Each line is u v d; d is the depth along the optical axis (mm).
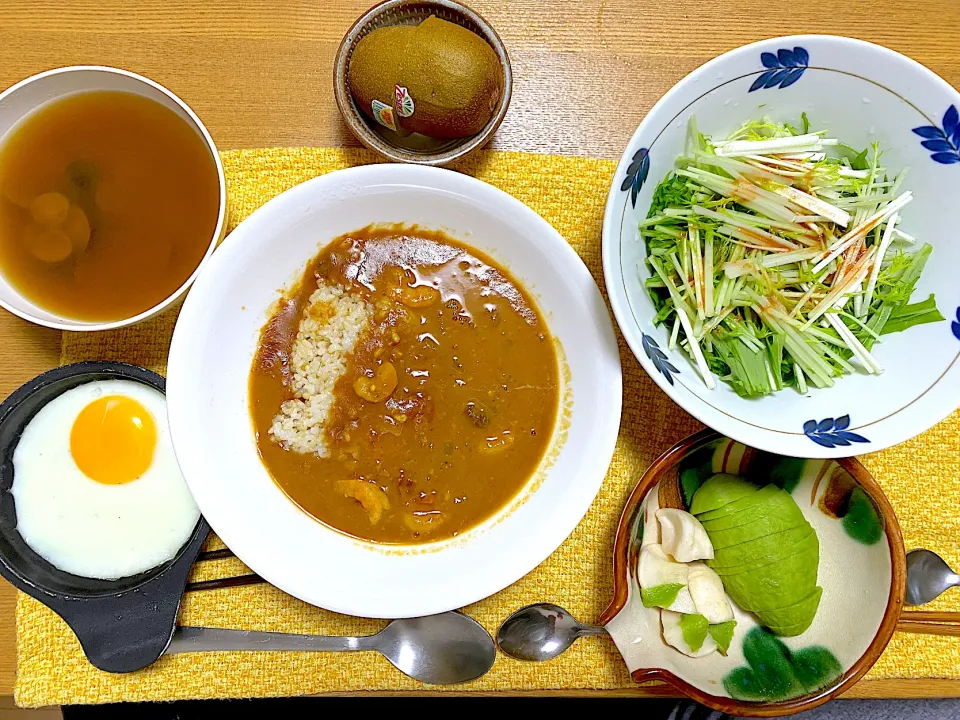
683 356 381
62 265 398
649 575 391
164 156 398
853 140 370
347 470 389
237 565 409
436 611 355
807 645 396
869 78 343
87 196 400
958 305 354
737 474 403
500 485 390
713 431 367
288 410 390
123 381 410
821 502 399
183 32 421
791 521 383
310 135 422
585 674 412
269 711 452
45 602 379
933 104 338
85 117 394
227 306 371
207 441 366
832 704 461
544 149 426
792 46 335
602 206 420
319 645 399
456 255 392
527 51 429
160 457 412
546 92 429
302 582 362
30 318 361
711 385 365
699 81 337
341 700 456
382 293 393
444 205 376
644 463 420
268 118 420
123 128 396
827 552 401
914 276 370
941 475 428
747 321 382
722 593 395
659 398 422
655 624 395
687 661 392
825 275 376
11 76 418
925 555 420
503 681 411
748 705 361
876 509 374
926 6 434
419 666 403
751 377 365
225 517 362
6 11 419
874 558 379
